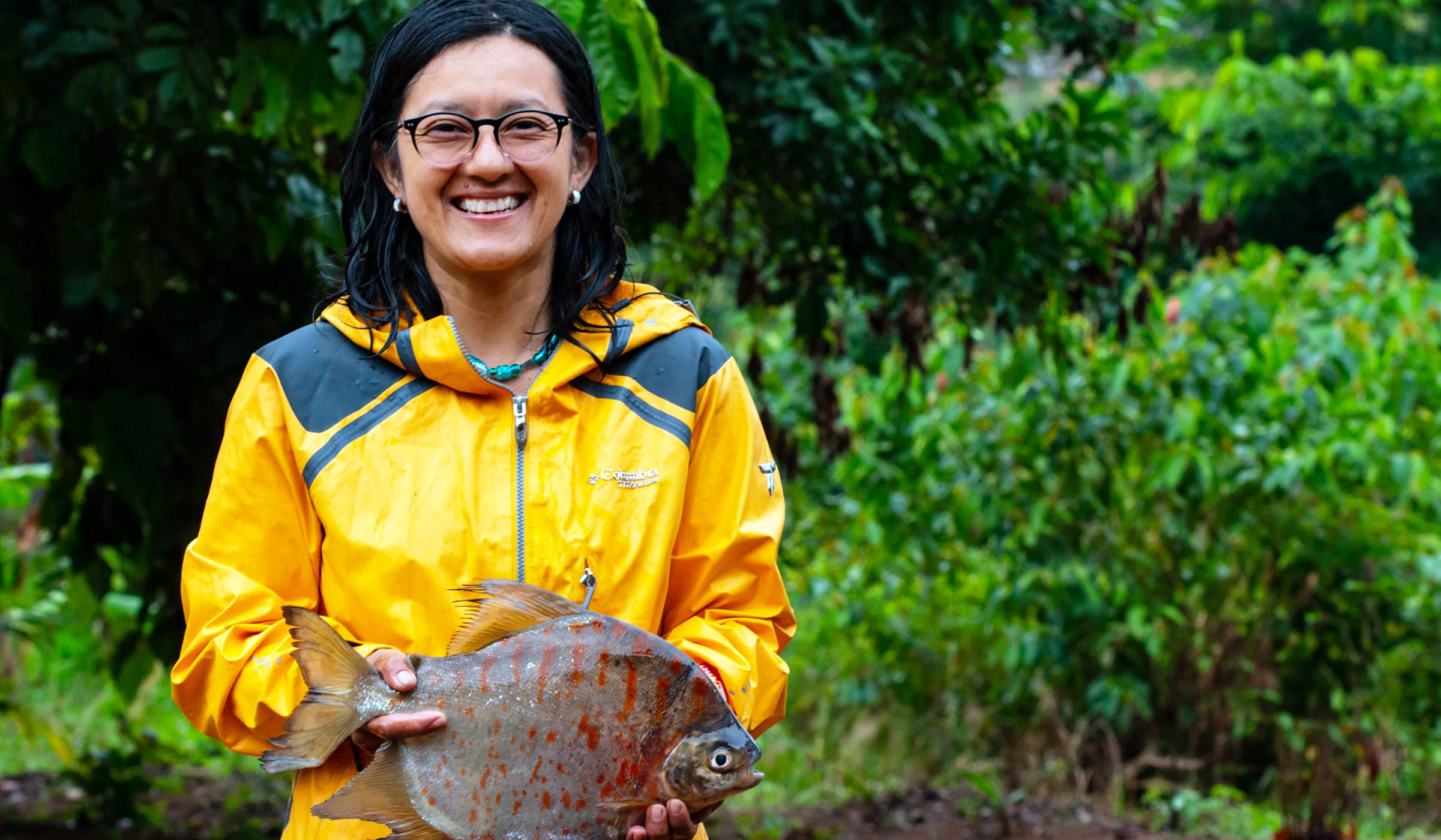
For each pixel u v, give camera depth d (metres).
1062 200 4.46
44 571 5.89
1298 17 13.68
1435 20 13.66
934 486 5.95
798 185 4.23
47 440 5.47
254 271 4.24
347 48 2.99
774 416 5.71
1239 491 5.99
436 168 1.67
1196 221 4.90
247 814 5.46
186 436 4.21
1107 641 5.90
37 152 3.59
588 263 1.79
